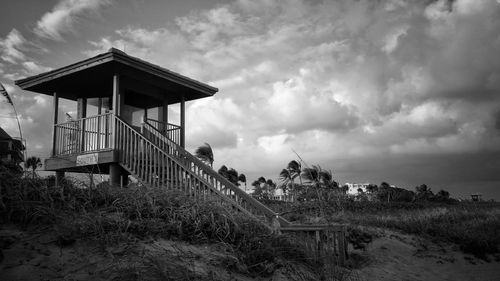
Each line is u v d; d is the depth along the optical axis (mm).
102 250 5039
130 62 11398
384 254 10648
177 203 7098
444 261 10930
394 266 9766
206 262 5609
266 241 6879
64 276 4363
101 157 11367
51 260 4621
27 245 4824
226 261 5805
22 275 4215
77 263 4691
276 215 9062
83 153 11805
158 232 6020
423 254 11305
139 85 13102
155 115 13898
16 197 5547
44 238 5066
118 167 11359
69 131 12625
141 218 6230
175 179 10227
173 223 6297
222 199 9391
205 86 14000
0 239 4777
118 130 11406
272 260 6434
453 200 30453
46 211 5551
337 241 8922
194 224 6426
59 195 6152
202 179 9984
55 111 13102
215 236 6492
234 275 5602
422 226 14344
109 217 5855
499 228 15648
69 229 5270
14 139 6605
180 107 14148
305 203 13055
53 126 13008
